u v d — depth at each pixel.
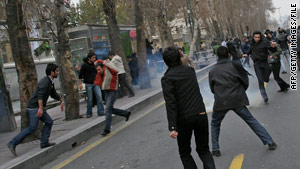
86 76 9.32
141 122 8.08
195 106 3.62
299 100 7.66
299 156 4.36
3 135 8.91
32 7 9.28
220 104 4.74
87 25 13.57
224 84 4.73
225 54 4.88
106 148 6.32
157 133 6.72
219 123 4.88
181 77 3.64
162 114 8.65
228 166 4.42
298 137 5.11
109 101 7.37
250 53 8.27
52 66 6.17
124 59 13.30
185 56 6.04
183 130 3.67
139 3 14.42
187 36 32.91
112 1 13.16
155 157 5.26
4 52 15.95
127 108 9.28
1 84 9.30
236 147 5.11
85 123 8.37
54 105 14.55
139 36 14.41
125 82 12.16
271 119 6.45
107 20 13.26
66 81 9.48
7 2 7.34
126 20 33.31
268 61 8.80
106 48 14.57
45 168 5.77
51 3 10.06
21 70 7.39
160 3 17.86
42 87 5.96
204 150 3.77
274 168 4.14
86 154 6.16
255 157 4.59
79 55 13.54
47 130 6.25
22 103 7.42
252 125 4.78
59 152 6.40
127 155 5.64
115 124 8.41
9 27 7.36
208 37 40.16
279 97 8.43
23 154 6.08
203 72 18.50
